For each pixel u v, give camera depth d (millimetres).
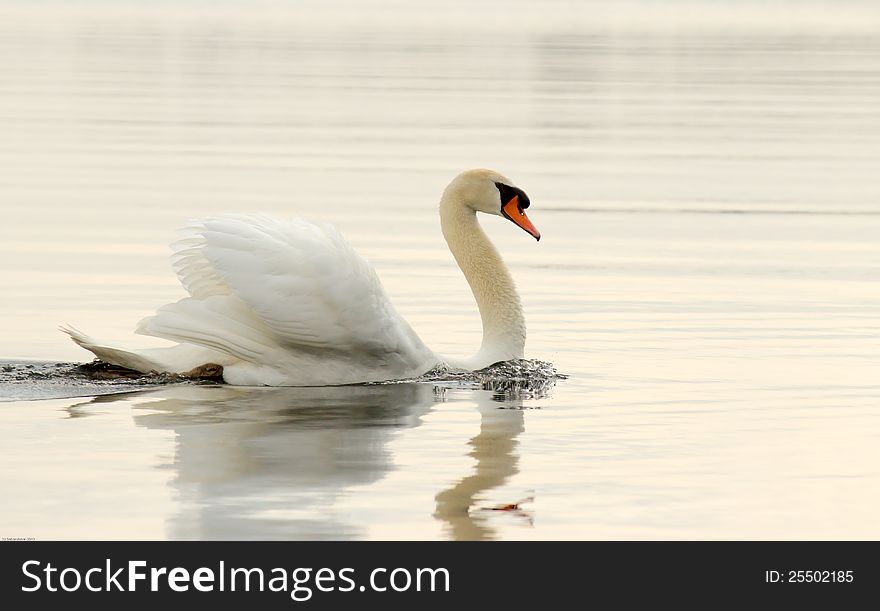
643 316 17781
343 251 13773
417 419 12609
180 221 24516
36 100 47094
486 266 15328
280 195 27875
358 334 13781
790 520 9953
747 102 50875
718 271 21047
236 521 9742
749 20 138000
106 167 31766
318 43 84562
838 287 19812
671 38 97375
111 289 18688
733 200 28672
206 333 13523
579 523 9852
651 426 12445
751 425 12484
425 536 9547
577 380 14359
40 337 15883
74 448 11398
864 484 10758
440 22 125875
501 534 9633
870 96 53344
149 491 10305
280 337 13680
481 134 40062
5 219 24562
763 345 16094
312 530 9602
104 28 98125
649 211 27219
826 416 12852
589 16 150125
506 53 77562
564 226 25453
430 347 15852
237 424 12250
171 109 45469
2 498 10133
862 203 28484
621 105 49531
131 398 13164
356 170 31984
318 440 11766
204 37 89000
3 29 92000
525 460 11289
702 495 10453
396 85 55844
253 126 41094
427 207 26812
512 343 15172
